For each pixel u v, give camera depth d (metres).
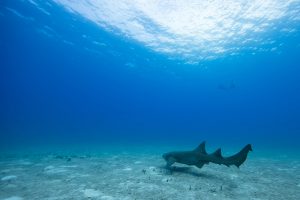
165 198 5.41
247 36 29.30
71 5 26.16
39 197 5.38
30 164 10.20
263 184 7.31
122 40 35.78
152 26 28.58
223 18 24.70
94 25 31.23
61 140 39.06
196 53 37.31
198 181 7.28
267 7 22.28
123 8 25.03
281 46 33.19
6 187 6.21
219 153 7.15
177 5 23.05
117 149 20.55
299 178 8.50
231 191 6.30
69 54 48.28
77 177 7.55
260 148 26.72
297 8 22.39
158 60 44.66
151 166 10.00
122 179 7.30
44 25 33.50
